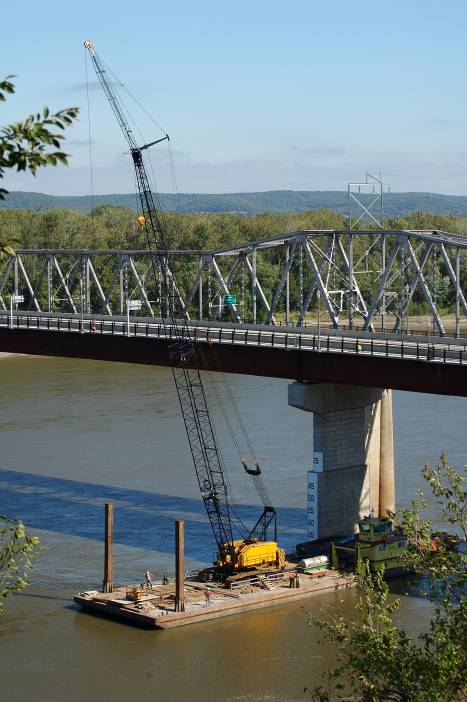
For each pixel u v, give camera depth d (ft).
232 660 275.18
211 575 327.26
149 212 434.30
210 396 612.29
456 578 163.63
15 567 158.30
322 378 360.28
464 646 152.97
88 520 379.35
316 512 360.07
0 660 274.16
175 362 402.31
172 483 422.82
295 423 531.09
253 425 527.81
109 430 515.50
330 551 348.38
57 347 451.12
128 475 434.71
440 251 393.91
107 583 314.35
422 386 337.11
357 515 371.97
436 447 465.47
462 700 153.17
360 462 372.38
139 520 379.35
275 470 437.58
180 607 302.04
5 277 575.38
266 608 313.73
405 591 321.93
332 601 317.63
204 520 379.76
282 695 254.68
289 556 347.97
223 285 458.09
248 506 393.91
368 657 155.84
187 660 275.59
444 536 330.13
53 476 434.71
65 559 342.23
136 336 416.46
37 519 380.78
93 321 483.10
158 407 573.33
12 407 575.79
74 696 254.68
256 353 378.53
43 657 276.21
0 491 414.82
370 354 348.59
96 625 297.53
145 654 279.08
